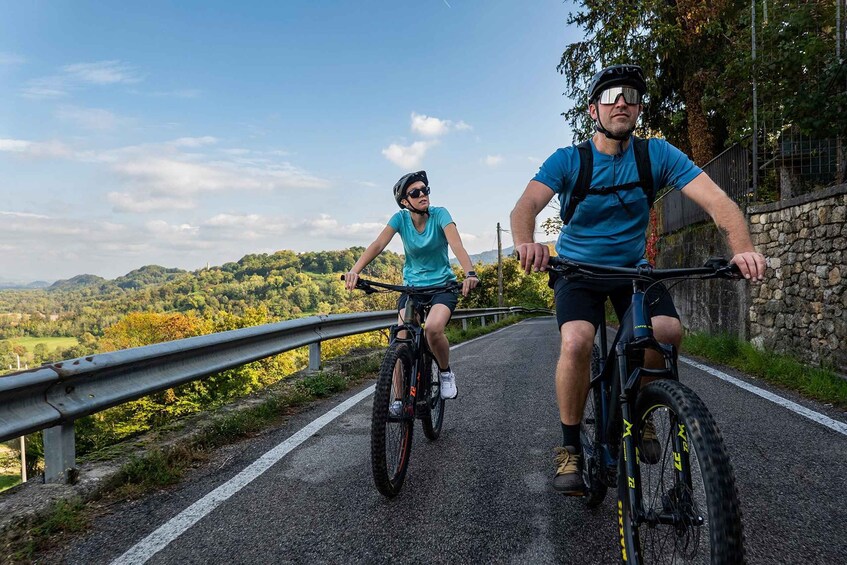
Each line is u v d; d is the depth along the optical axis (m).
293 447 4.04
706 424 1.63
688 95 15.69
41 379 2.94
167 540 2.58
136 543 2.56
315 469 3.55
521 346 11.22
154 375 3.93
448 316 3.88
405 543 2.51
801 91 7.50
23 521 2.71
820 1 7.64
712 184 2.42
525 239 2.32
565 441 2.68
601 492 2.58
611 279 2.28
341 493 3.13
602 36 15.69
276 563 2.35
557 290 2.68
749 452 3.68
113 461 3.53
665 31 14.47
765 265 1.97
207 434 4.14
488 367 8.04
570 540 2.49
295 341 6.38
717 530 1.48
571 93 17.36
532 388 6.15
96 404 3.31
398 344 3.40
